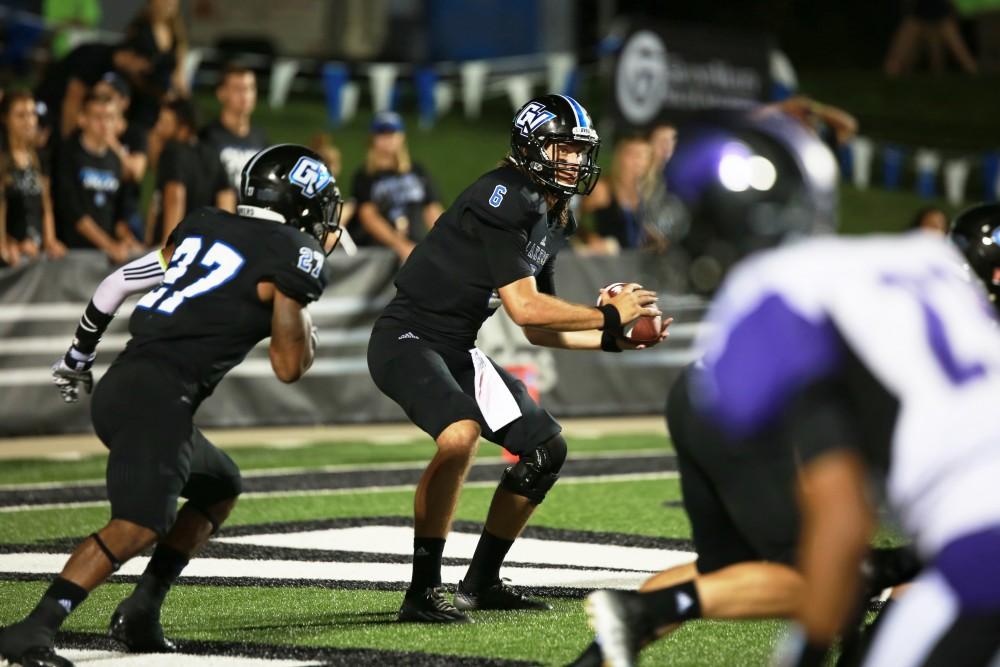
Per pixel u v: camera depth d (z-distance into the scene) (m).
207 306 13.88
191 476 14.12
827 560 8.14
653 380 36.78
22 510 23.50
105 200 32.59
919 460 8.35
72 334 31.94
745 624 15.54
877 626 12.41
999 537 8.21
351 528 22.03
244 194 14.52
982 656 8.32
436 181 56.84
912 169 63.34
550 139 15.96
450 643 14.65
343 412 34.41
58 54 50.62
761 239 8.21
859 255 8.60
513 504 16.30
